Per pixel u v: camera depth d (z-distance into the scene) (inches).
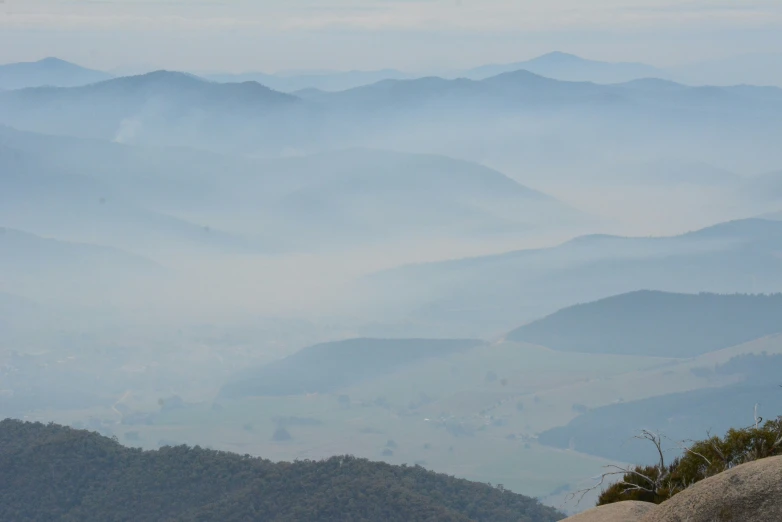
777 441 287.3
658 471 311.1
